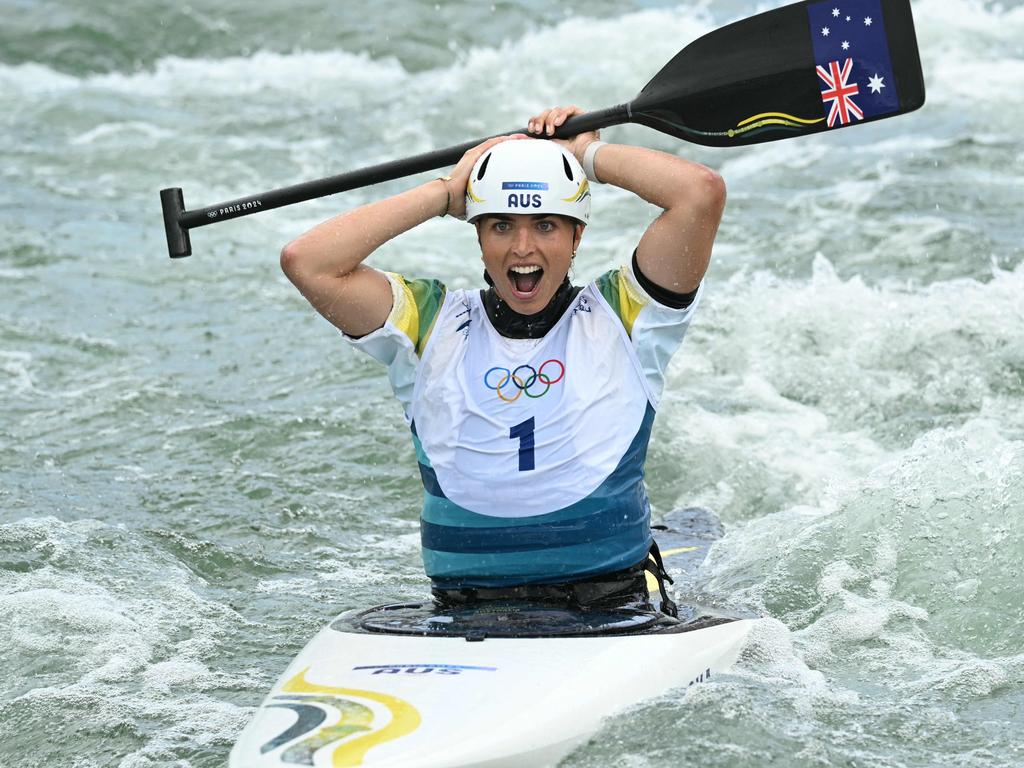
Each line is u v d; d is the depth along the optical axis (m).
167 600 19.25
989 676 15.16
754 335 30.64
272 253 41.09
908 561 18.33
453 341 14.30
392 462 25.59
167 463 25.31
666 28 65.12
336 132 55.56
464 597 14.53
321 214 45.50
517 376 14.11
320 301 13.86
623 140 50.81
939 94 52.22
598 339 14.20
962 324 30.11
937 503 19.17
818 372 28.80
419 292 14.44
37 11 70.88
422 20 70.38
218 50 68.69
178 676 16.58
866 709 14.05
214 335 33.25
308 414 27.80
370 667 12.79
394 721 11.68
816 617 17.50
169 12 71.31
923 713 14.02
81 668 16.77
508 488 14.03
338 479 24.80
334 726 11.64
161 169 50.44
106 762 14.19
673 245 13.67
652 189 13.84
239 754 11.52
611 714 12.27
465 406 14.12
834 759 12.65
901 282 33.91
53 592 19.08
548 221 13.81
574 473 14.03
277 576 20.70
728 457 25.36
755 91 15.47
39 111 58.25
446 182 14.40
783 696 13.89
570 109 15.18
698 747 12.30
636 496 14.42
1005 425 25.92
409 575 20.77
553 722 11.85
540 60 62.44
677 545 20.97
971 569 17.78
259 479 24.59
